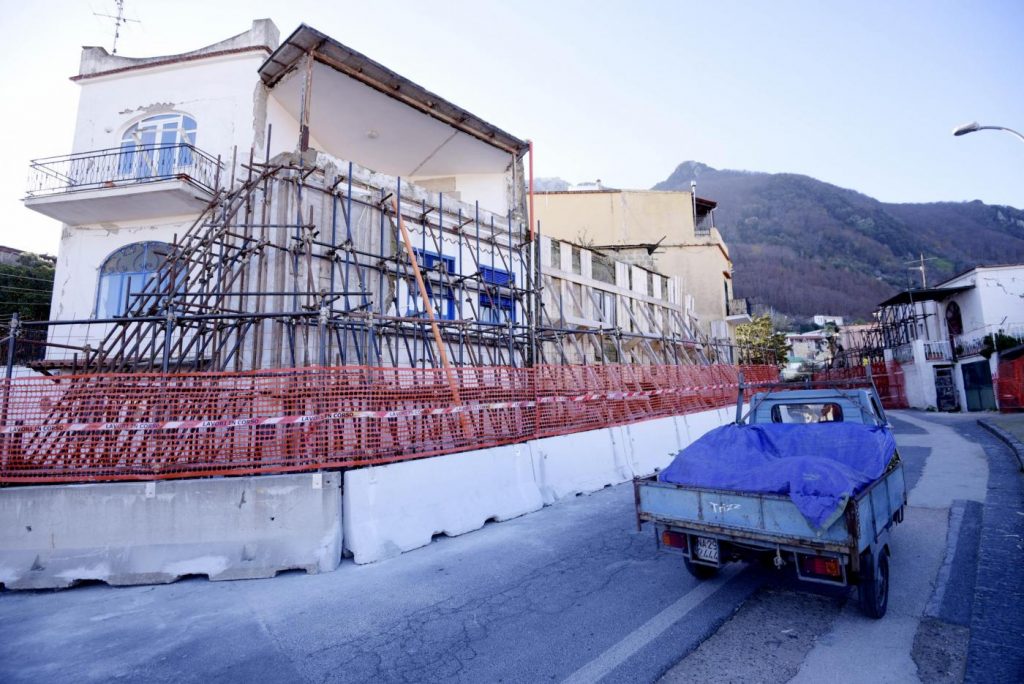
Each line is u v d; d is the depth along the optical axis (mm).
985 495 7980
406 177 17344
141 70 14406
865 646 3787
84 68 14695
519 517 7828
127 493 5793
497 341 11430
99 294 13852
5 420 6047
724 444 5594
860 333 49469
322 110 13703
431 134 14648
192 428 5996
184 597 5141
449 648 4000
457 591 5098
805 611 4449
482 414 8008
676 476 5070
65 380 6098
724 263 31078
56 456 5980
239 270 9219
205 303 8781
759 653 3768
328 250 9680
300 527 5863
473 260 12656
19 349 13305
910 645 3760
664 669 3596
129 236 13945
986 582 4777
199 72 14172
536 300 13078
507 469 8070
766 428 5844
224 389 6109
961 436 15789
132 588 5422
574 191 29422
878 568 4203
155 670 3803
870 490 4180
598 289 17141
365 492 6270
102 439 5984
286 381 6227
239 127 13711
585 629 4227
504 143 15055
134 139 14383
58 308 13867
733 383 18234
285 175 9656
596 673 3568
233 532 5781
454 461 7316
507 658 3820
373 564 5910
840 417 6375
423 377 7262
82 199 12781
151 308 8750
